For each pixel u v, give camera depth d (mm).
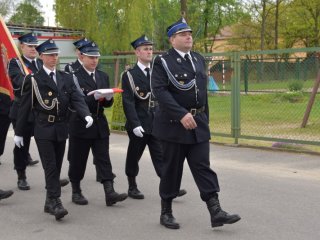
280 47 45688
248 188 6625
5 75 6781
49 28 23859
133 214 5715
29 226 5398
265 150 9203
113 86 12562
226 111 12031
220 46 51281
